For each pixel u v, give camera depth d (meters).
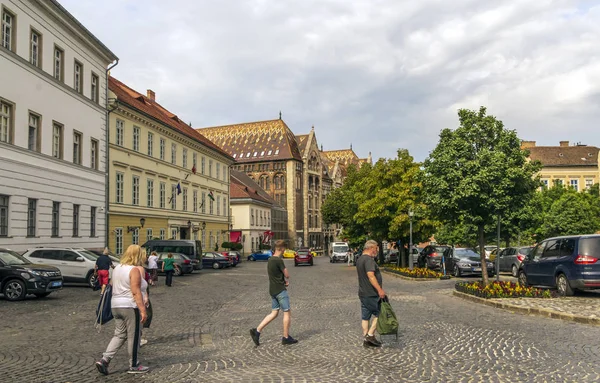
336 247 64.06
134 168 41.19
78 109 31.61
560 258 16.98
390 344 9.77
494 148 18.62
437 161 18.84
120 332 7.93
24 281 18.31
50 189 28.11
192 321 13.69
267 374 7.68
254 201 86.50
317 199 121.69
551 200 53.75
